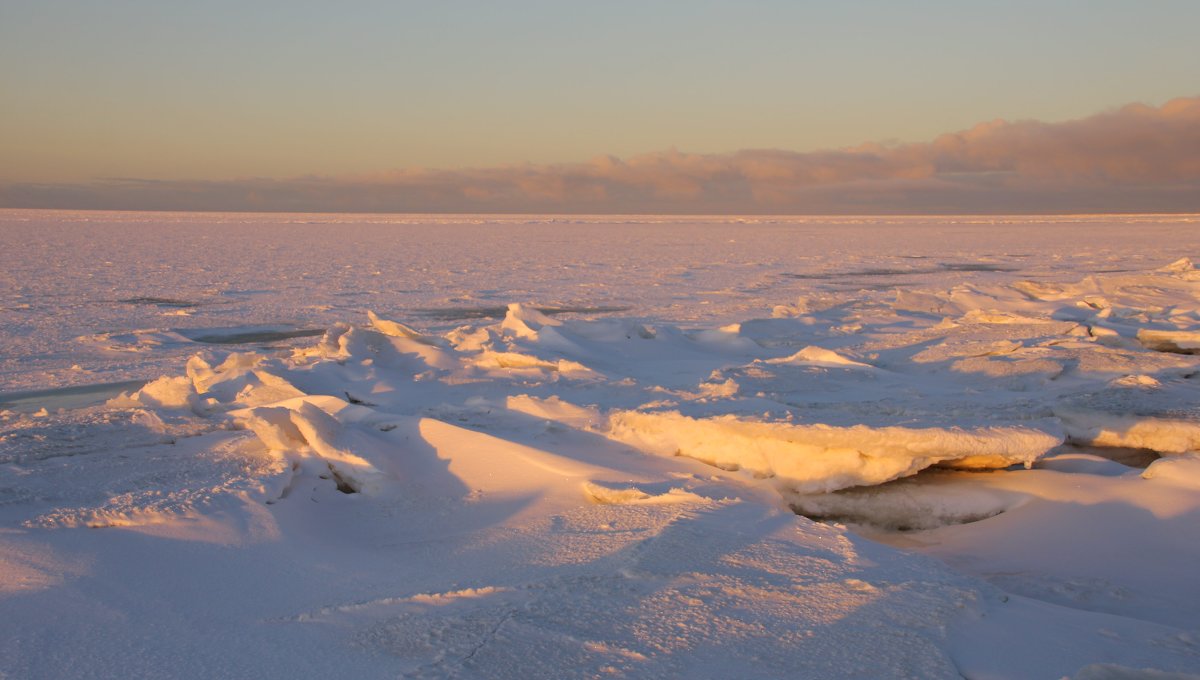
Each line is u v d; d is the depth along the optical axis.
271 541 5.84
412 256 48.91
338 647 4.14
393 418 8.98
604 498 6.79
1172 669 3.83
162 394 10.61
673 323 21.61
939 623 4.15
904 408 8.41
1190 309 16.19
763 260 47.78
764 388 9.94
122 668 3.93
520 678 3.66
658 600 4.53
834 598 4.52
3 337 18.70
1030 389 10.10
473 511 6.79
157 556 5.38
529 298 28.27
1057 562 6.08
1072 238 72.62
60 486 6.93
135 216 144.88
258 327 21.20
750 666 3.74
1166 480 6.92
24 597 4.65
